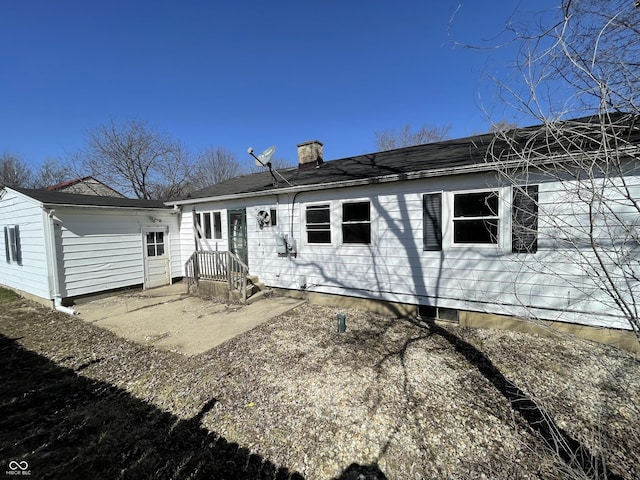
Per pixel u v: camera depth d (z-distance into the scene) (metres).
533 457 2.50
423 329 5.63
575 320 4.84
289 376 3.89
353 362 4.25
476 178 5.48
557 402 3.25
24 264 8.42
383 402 3.30
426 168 5.89
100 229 8.52
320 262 7.59
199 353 4.68
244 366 4.20
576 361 4.18
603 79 1.96
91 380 4.00
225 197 9.02
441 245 5.93
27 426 3.08
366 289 6.92
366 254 6.87
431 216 6.00
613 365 4.04
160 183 23.55
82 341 5.40
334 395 3.44
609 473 2.31
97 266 8.43
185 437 2.87
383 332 5.48
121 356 4.71
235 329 5.70
